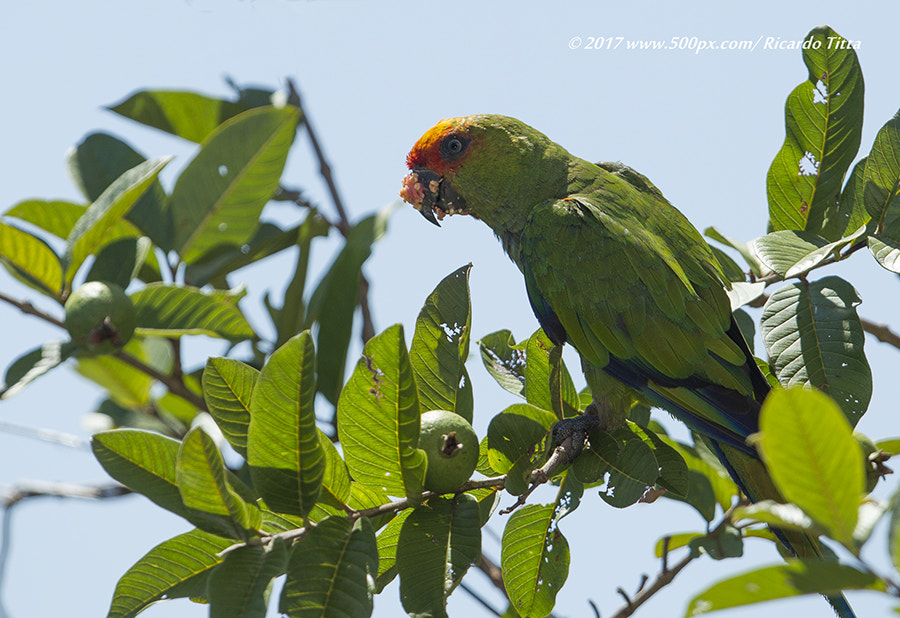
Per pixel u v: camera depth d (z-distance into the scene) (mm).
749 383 7188
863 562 3248
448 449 5180
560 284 7633
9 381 7055
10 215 8219
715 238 7699
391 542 5441
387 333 4711
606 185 8008
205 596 4984
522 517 6078
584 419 6254
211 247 8773
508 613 7492
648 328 7359
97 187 8898
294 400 4496
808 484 3227
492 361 7027
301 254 8594
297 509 4777
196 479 4406
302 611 4500
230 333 7688
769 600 3297
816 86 6938
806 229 7160
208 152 8516
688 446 7512
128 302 7055
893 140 6480
